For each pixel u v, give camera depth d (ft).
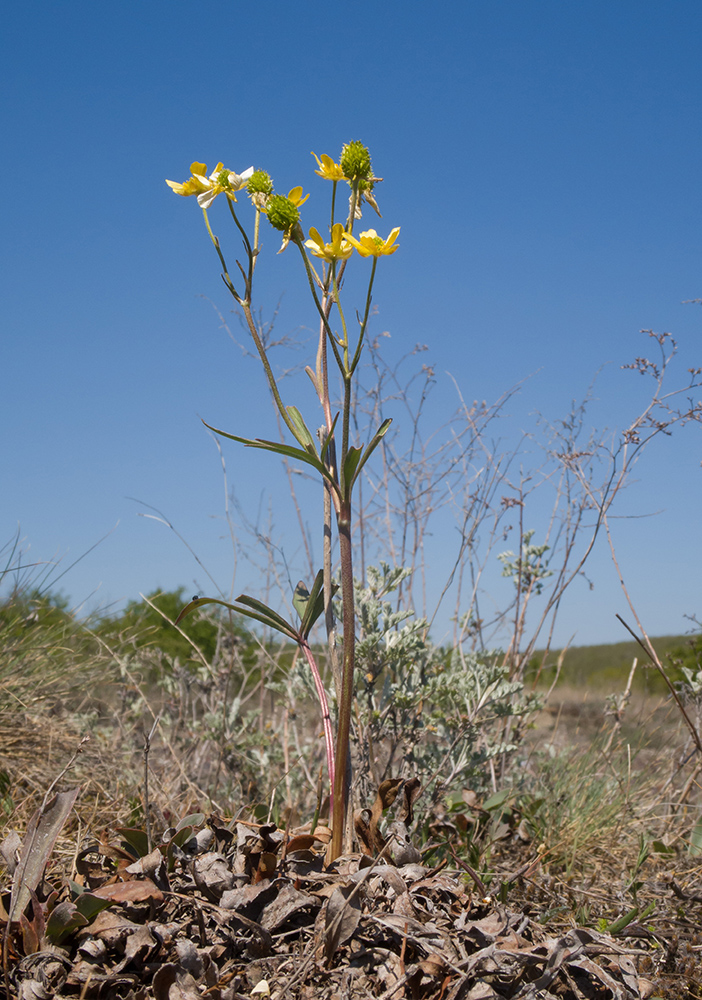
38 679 11.88
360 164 5.90
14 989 4.79
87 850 6.23
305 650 6.70
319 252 5.90
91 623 13.85
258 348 6.07
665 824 10.23
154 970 4.93
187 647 18.70
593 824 9.71
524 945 4.95
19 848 5.99
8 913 5.41
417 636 8.47
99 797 10.02
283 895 5.44
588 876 8.55
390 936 5.21
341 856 6.02
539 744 13.55
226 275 6.00
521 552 12.00
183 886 5.74
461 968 4.71
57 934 4.99
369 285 5.69
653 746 13.04
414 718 8.59
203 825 7.00
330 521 6.80
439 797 8.47
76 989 4.80
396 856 5.93
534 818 9.72
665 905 7.53
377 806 6.49
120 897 5.10
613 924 6.47
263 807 9.27
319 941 5.19
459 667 11.22
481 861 8.06
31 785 9.66
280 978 4.97
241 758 11.28
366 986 4.87
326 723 6.57
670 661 13.30
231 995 4.62
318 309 5.71
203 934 5.19
